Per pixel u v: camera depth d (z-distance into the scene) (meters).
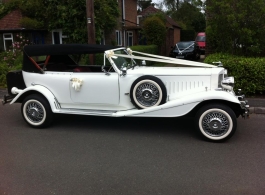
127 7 23.77
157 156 4.70
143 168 4.27
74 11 14.22
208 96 5.14
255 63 8.16
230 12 9.05
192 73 5.63
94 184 3.83
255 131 5.89
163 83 5.54
